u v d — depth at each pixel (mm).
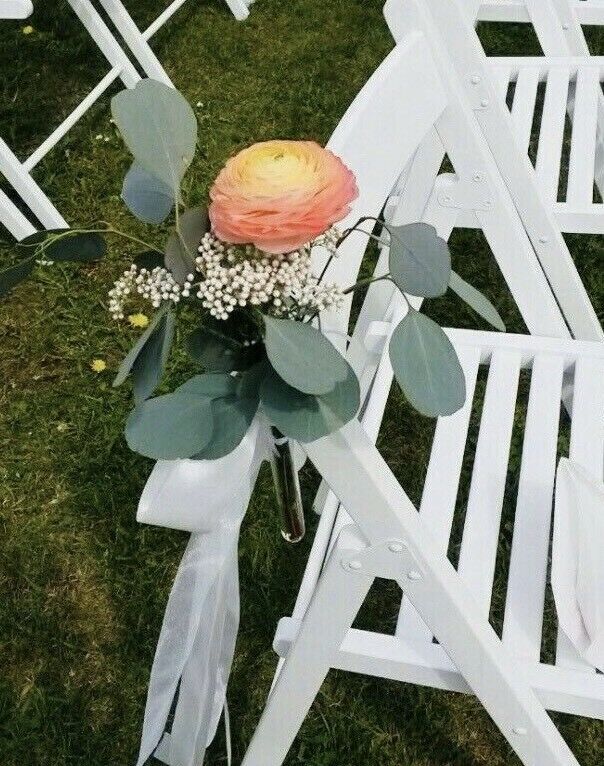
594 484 1014
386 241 714
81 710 1482
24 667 1541
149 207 686
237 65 2516
